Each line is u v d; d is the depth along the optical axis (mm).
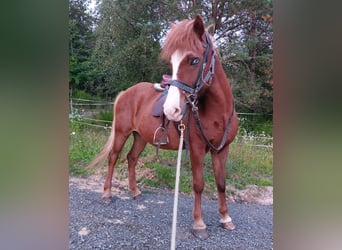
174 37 1685
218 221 2330
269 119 3219
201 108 1946
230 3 3230
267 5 3182
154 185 2961
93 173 3084
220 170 2150
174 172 3055
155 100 2438
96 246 1953
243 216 2398
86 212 2385
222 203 2201
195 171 2061
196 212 2121
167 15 3393
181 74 1688
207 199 2756
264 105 3234
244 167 2973
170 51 1688
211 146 2029
